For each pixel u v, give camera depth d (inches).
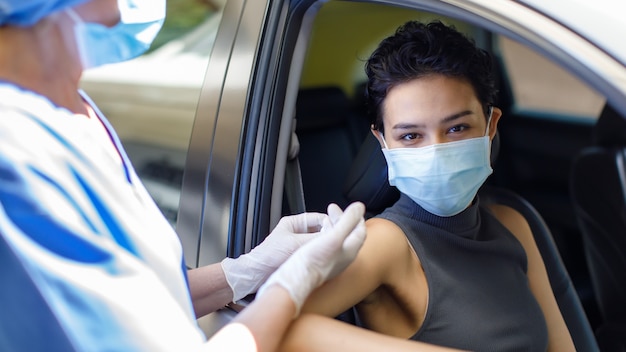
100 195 38.1
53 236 35.5
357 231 48.8
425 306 55.6
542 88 124.6
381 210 74.3
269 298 44.6
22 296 36.1
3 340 36.9
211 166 65.0
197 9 70.3
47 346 36.8
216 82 65.9
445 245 58.4
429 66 55.4
